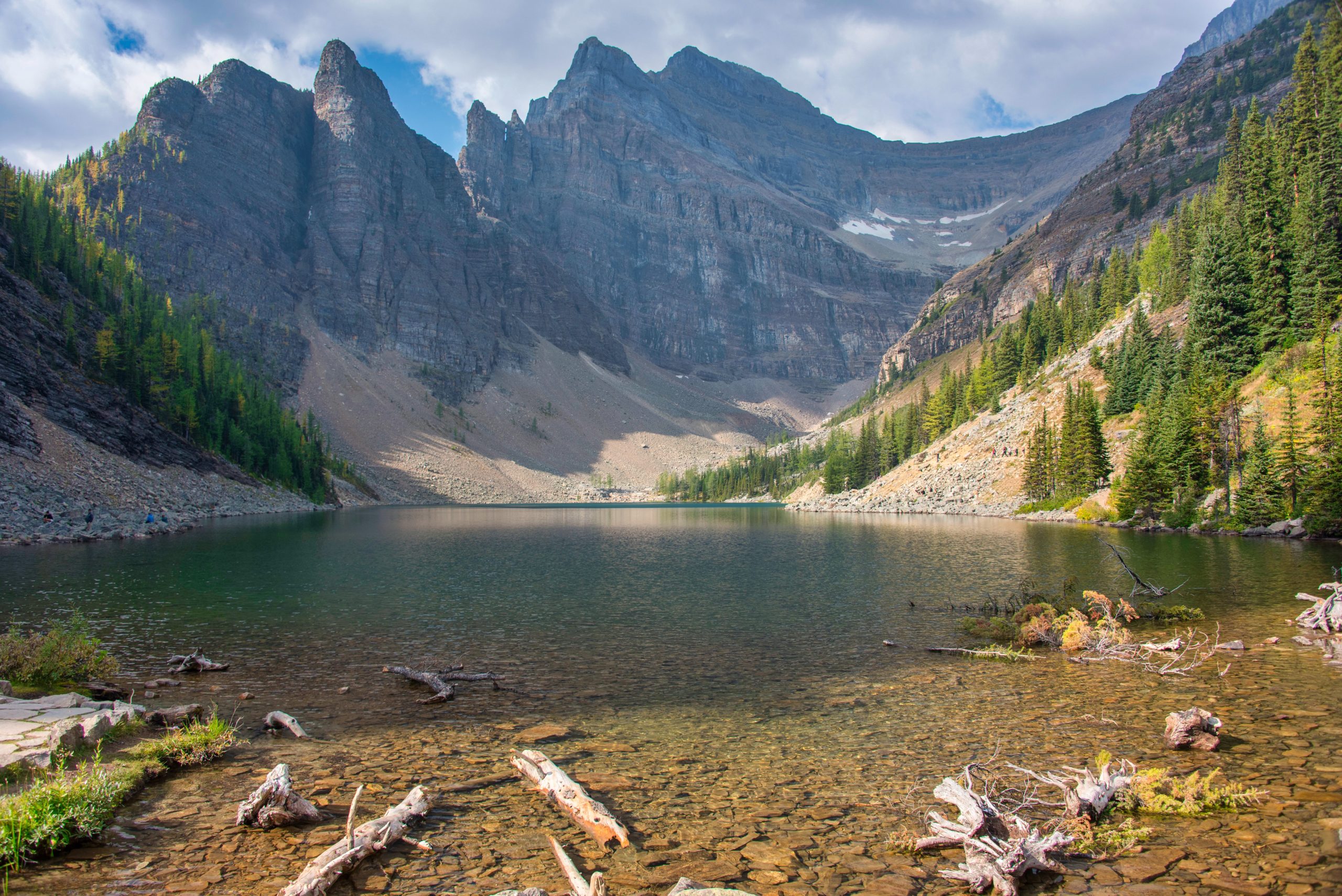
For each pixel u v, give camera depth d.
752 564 52.66
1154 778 11.57
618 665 22.34
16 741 12.60
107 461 90.56
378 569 49.41
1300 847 9.67
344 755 14.27
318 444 176.00
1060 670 21.02
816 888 8.91
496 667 22.17
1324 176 79.25
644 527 108.44
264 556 56.41
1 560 49.09
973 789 12.16
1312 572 39.12
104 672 19.20
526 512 183.75
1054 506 95.75
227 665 22.12
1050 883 8.97
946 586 38.84
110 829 10.57
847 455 185.38
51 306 115.88
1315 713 15.69
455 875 9.30
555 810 11.54
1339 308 73.19
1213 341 84.25
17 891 8.70
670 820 11.12
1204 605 29.94
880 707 17.55
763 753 14.36
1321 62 113.00
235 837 10.34
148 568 46.59
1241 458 71.31
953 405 158.75
